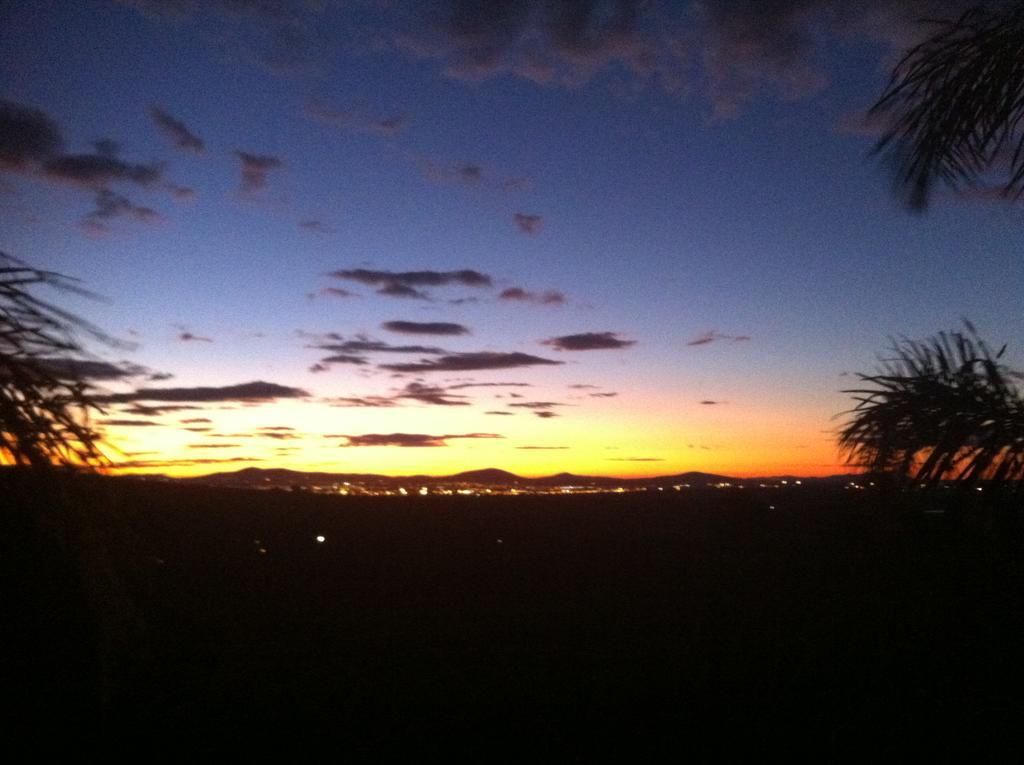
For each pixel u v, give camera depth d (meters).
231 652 9.52
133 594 3.33
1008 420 3.75
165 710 7.57
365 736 7.78
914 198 4.15
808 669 8.89
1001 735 6.32
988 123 3.90
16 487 2.81
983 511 4.05
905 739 6.73
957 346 3.96
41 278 2.89
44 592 3.00
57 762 3.25
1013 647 5.29
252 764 6.85
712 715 8.22
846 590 9.24
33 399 2.82
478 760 7.23
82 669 3.13
